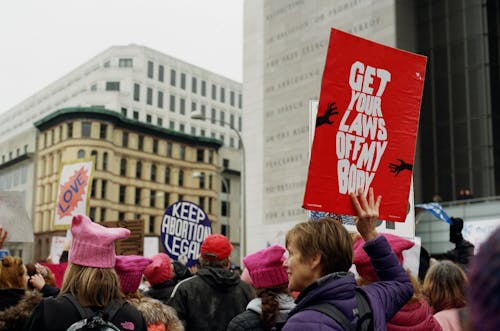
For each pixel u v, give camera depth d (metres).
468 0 39.28
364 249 2.87
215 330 4.81
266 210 45.25
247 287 5.08
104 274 3.08
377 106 3.46
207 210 79.56
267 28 47.72
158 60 86.25
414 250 4.74
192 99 89.69
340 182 3.30
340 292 2.37
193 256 9.34
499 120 38.12
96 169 69.75
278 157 44.97
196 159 80.12
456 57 39.38
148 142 76.12
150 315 3.78
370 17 40.06
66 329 2.94
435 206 7.09
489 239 0.78
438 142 39.50
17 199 7.25
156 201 76.19
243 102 49.09
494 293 0.75
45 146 75.50
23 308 3.87
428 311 3.15
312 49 43.47
